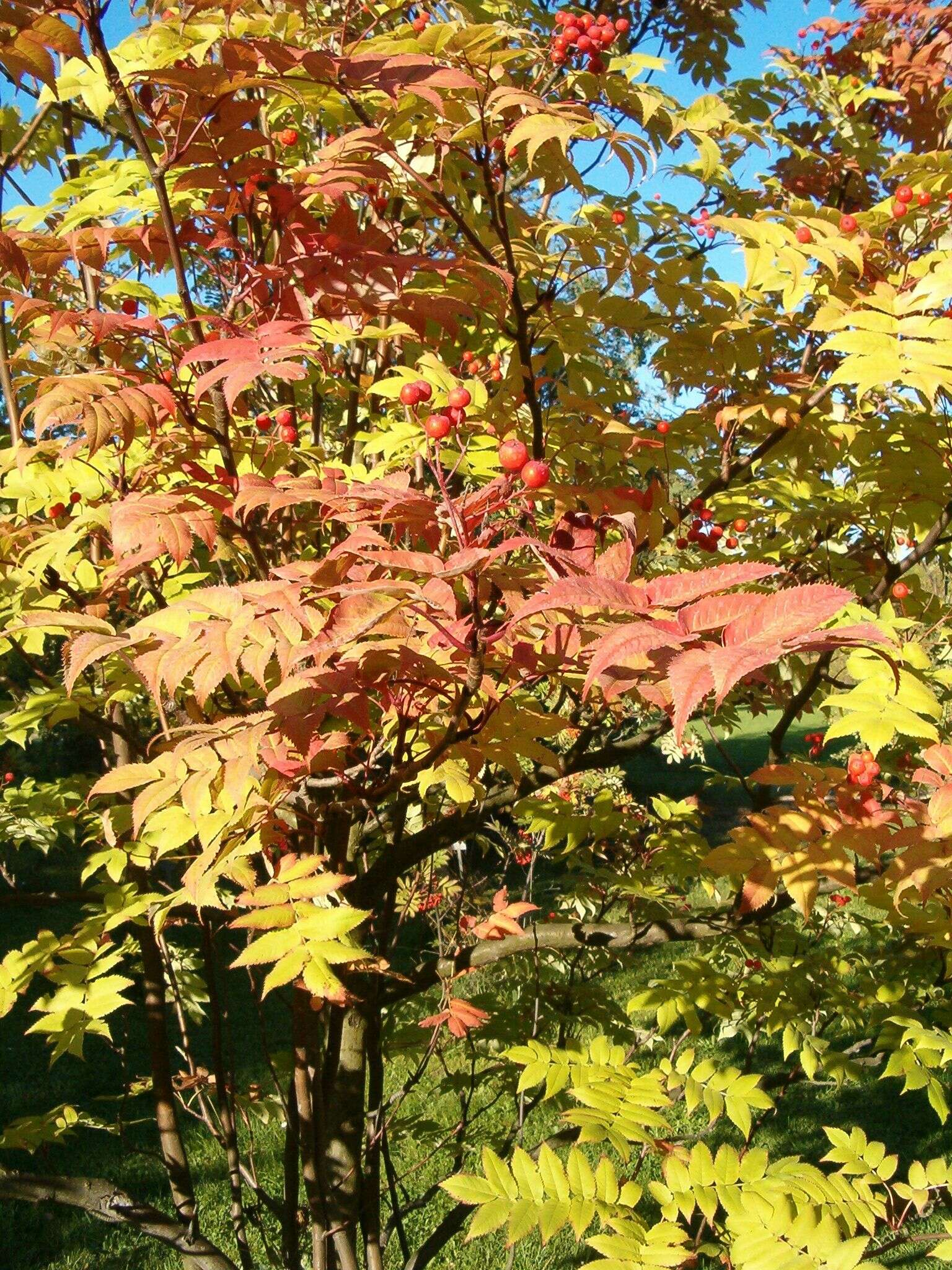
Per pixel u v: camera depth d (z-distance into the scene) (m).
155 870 3.21
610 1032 3.63
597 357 3.61
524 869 6.00
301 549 3.23
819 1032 3.68
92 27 1.88
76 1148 5.88
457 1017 2.87
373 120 2.71
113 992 2.32
